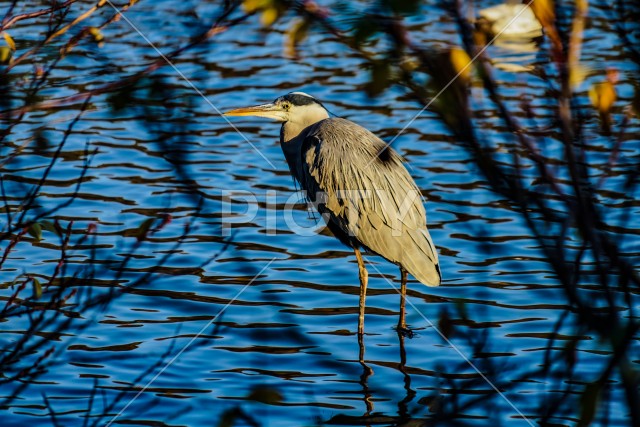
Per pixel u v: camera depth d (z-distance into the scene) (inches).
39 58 592.4
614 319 153.3
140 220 571.5
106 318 447.2
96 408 361.7
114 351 413.7
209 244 547.2
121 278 490.9
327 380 390.9
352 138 471.2
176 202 605.6
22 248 523.5
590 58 842.8
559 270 156.5
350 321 456.1
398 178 460.4
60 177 642.8
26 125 738.8
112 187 627.8
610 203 557.0
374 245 458.6
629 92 732.7
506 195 155.7
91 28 260.8
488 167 154.8
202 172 659.4
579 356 394.9
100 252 521.7
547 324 437.1
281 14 167.6
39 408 360.2
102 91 243.9
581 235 167.6
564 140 149.7
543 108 700.0
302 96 519.5
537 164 160.1
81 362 401.4
